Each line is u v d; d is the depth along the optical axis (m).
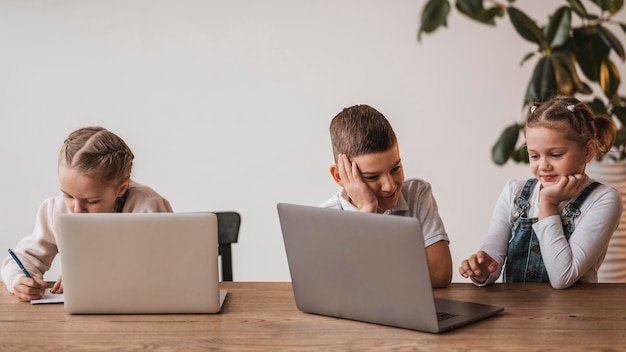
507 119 3.76
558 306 1.78
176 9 3.74
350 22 3.74
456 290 1.95
